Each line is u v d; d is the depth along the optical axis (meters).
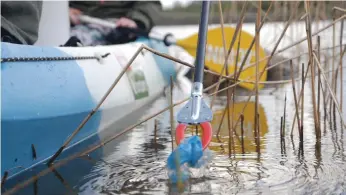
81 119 2.13
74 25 3.99
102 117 2.45
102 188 1.53
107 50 2.79
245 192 1.46
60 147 1.92
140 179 1.61
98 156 1.95
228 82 2.32
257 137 2.12
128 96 2.84
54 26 3.01
